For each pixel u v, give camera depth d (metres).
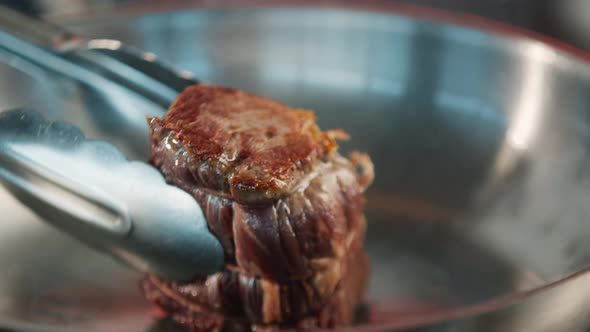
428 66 0.41
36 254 0.34
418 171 0.38
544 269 0.34
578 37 0.66
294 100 0.41
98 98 0.37
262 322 0.31
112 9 0.43
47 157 0.31
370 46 0.41
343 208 0.31
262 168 0.29
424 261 0.35
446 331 0.26
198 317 0.32
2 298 0.33
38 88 0.39
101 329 0.32
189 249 0.30
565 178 0.36
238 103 0.31
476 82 0.40
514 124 0.39
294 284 0.30
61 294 0.33
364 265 0.34
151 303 0.33
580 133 0.37
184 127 0.30
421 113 0.40
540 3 0.66
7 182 0.32
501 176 0.37
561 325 0.28
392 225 0.36
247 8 0.42
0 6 0.39
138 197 0.30
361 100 0.41
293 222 0.29
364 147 0.39
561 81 0.38
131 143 0.37
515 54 0.39
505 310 0.27
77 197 0.31
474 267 0.34
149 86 0.35
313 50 0.42
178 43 0.42
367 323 0.32
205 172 0.29
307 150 0.30
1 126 0.31
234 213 0.29
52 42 0.37
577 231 0.34
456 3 0.64
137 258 0.31
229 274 0.31
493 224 0.36
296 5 0.42
